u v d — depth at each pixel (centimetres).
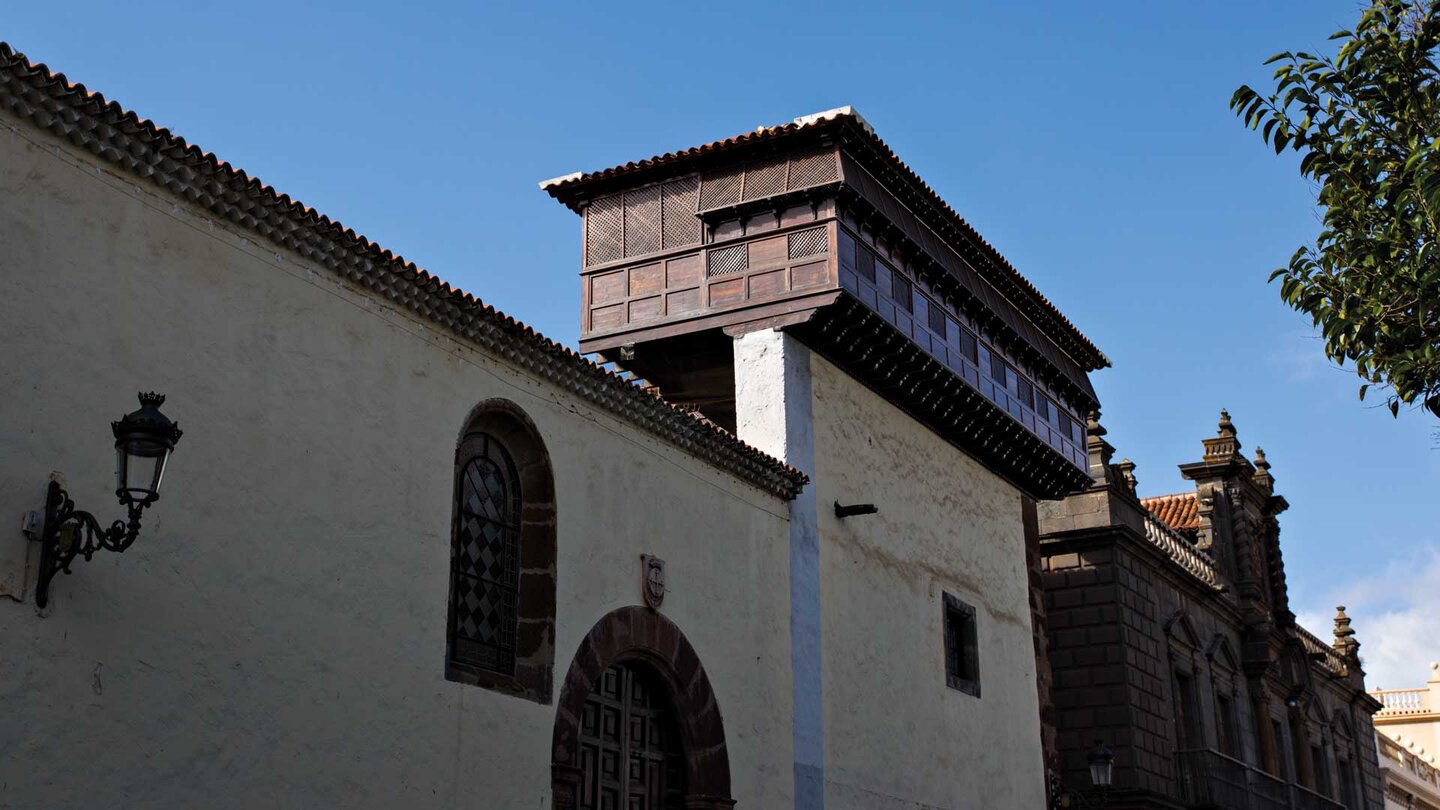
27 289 1089
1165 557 3297
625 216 2292
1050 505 3167
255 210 1277
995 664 2530
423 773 1358
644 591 1694
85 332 1125
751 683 1862
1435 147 1328
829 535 2108
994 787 2420
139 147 1180
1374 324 1409
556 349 1591
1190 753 3219
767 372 2097
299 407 1298
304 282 1329
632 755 1673
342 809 1269
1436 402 1417
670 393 2355
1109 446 3200
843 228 2152
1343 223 1445
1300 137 1441
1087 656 3062
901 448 2378
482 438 1552
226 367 1236
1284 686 4025
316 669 1267
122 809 1089
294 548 1267
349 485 1335
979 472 2642
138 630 1121
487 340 1521
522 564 1566
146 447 1025
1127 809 2950
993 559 2619
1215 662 3572
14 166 1098
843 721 2039
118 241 1166
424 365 1449
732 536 1886
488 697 1448
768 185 2177
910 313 2305
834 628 2067
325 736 1265
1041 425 2741
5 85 1084
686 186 2253
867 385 2306
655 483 1755
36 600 1050
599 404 1675
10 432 1058
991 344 2598
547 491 1582
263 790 1201
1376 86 1408
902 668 2223
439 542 1425
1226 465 3809
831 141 2152
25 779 1026
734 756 1802
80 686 1073
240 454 1234
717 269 2186
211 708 1169
